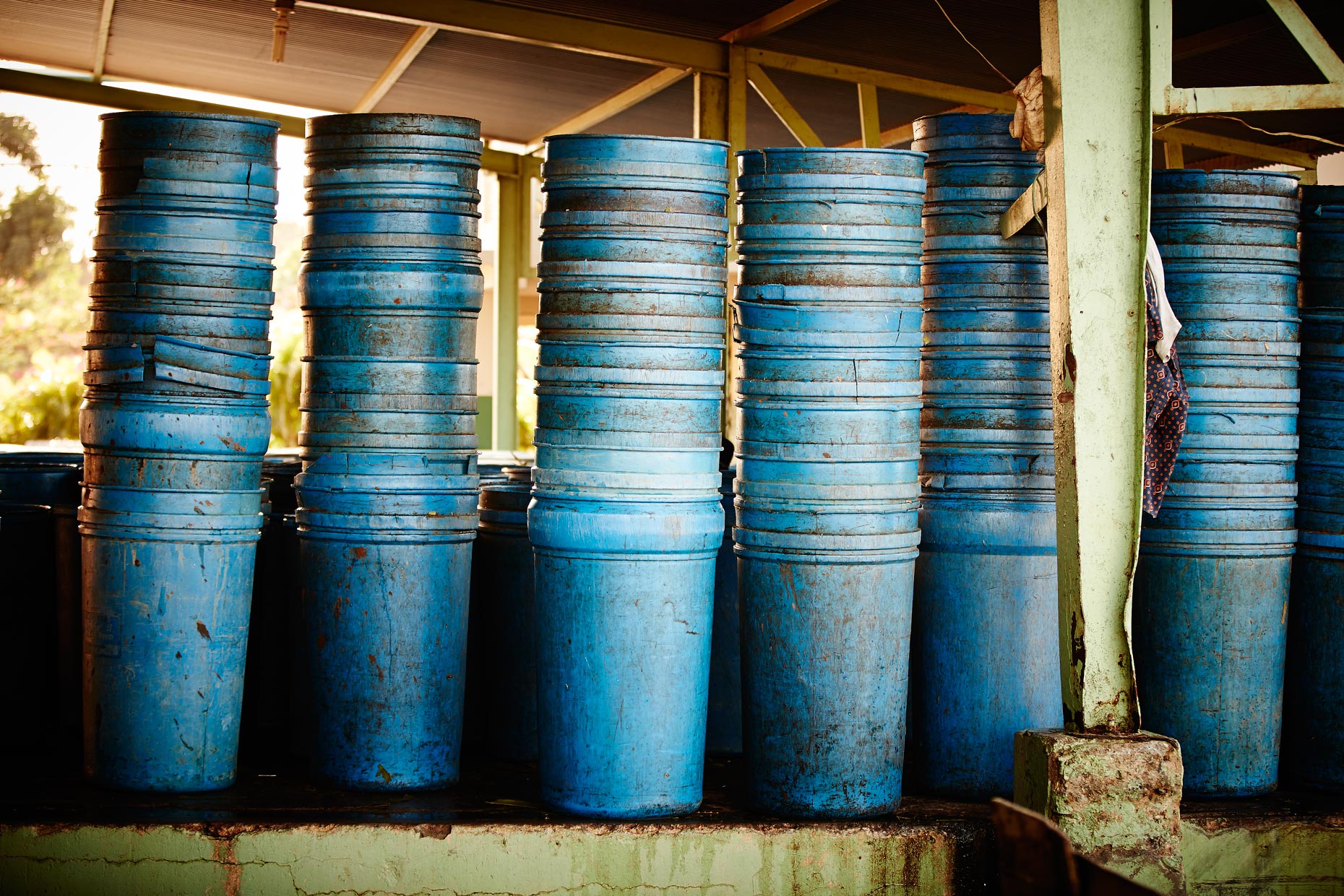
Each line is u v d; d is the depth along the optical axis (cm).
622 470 401
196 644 421
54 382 2012
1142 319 394
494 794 435
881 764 418
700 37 920
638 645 402
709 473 414
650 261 405
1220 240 457
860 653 411
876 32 867
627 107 1123
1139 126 395
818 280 414
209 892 386
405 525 429
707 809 423
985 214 448
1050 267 409
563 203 411
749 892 398
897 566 418
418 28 933
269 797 424
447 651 441
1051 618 445
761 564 418
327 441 437
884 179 416
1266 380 457
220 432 420
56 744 495
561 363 408
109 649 421
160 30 978
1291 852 425
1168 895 386
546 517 405
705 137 926
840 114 1135
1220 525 452
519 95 1142
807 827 402
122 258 422
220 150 425
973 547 440
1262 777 458
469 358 448
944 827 407
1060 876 239
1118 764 386
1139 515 395
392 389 434
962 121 450
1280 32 796
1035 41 881
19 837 383
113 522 418
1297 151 1122
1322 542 469
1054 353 408
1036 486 441
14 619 486
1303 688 476
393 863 390
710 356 415
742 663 430
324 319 441
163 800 417
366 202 434
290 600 484
